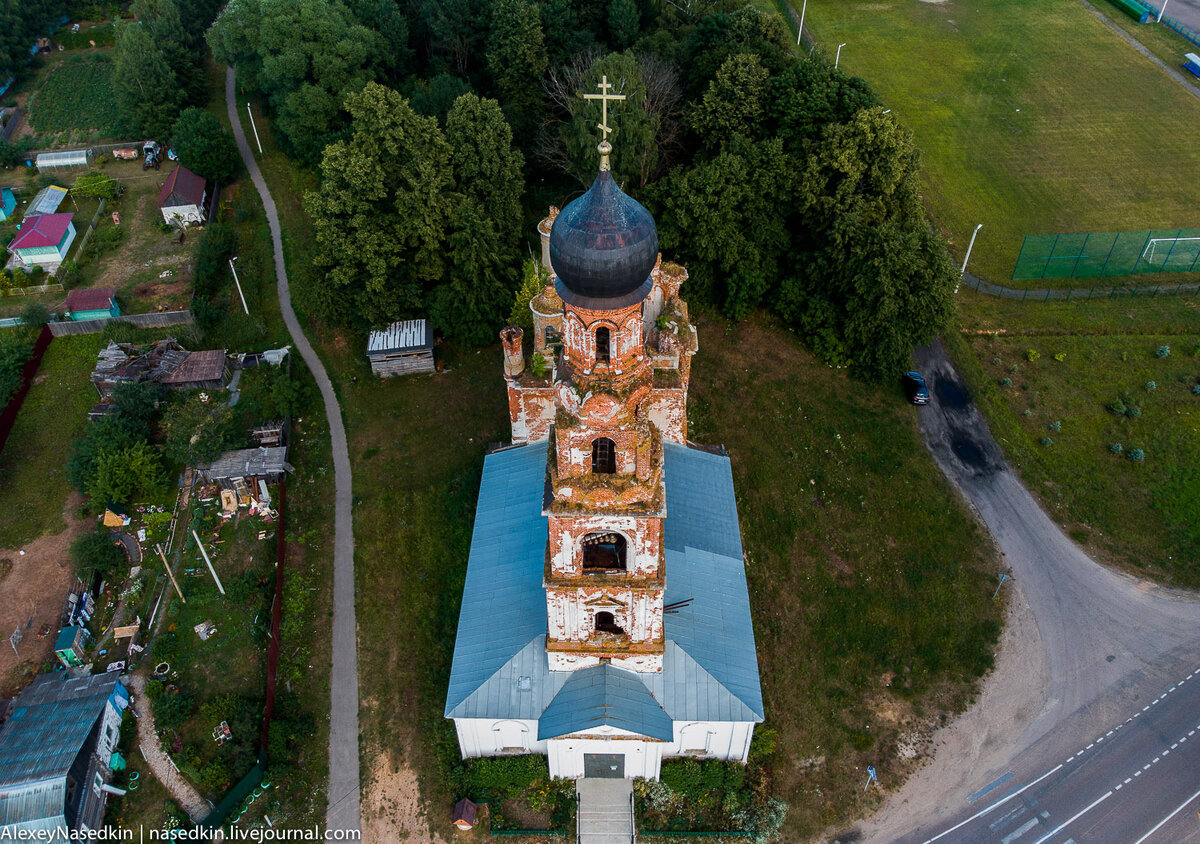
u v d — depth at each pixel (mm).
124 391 57281
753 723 36594
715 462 47344
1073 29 116750
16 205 83750
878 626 46469
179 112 91562
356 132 60312
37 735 38875
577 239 26359
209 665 45000
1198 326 66000
